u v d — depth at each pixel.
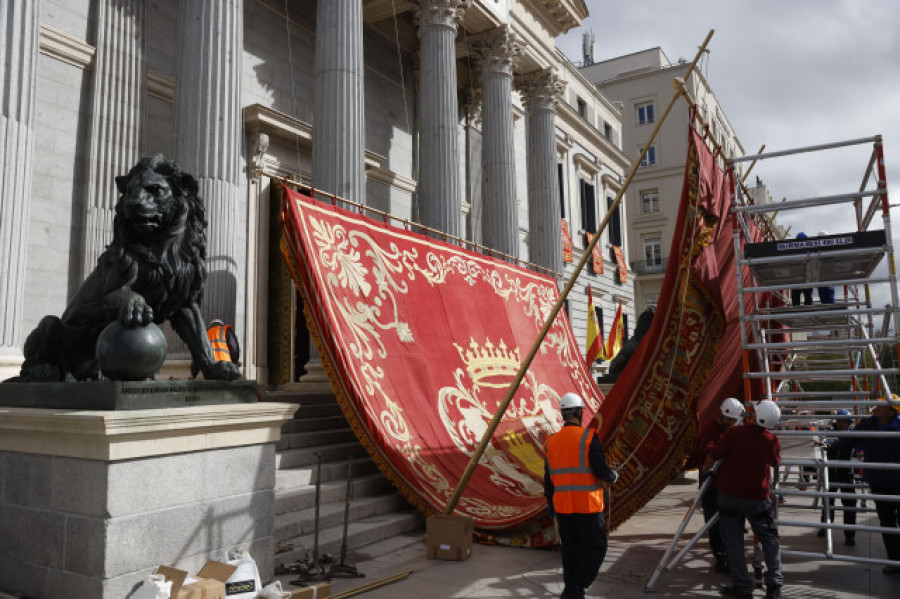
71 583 3.70
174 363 8.12
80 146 9.22
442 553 5.82
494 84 16.42
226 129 8.36
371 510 7.02
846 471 7.16
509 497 7.21
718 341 6.08
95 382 3.91
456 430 8.15
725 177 6.88
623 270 29.62
